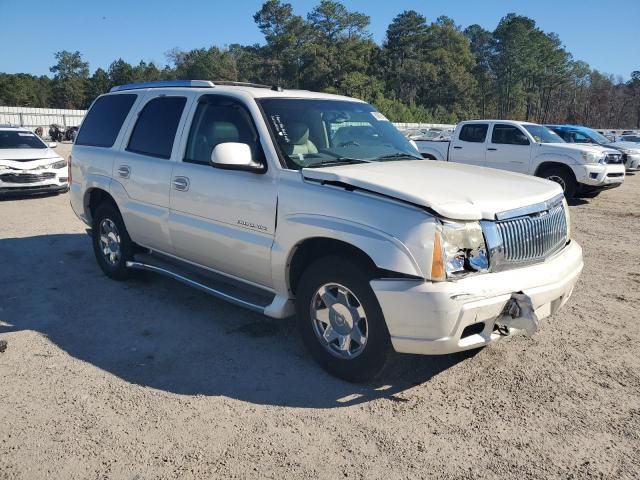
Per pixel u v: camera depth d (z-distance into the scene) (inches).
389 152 188.7
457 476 114.7
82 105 4717.0
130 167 215.3
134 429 130.7
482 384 153.3
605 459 120.6
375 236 136.2
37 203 457.4
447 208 131.0
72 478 113.6
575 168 496.1
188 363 165.2
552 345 179.2
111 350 174.1
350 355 150.9
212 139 185.3
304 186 154.8
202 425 132.6
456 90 3865.7
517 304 137.3
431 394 147.7
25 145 503.2
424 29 4003.4
